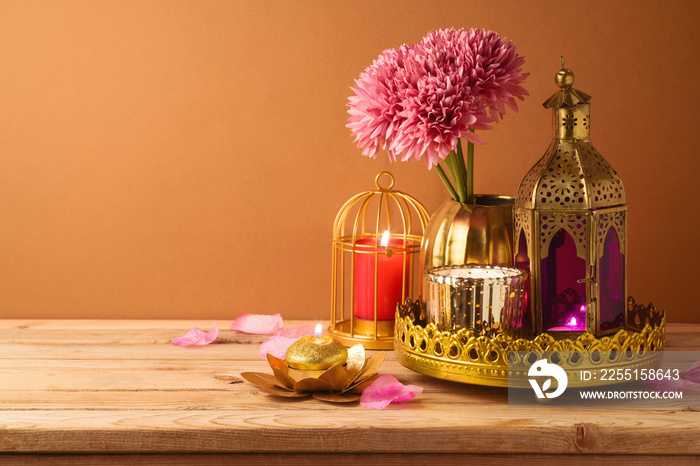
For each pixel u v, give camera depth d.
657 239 1.23
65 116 1.20
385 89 0.91
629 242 1.23
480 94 0.91
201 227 1.23
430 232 0.99
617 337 0.82
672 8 1.19
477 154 1.22
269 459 0.75
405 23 1.19
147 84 1.20
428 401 0.82
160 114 1.21
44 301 1.24
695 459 0.74
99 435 0.73
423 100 0.87
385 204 1.22
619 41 1.19
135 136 1.21
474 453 0.75
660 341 0.87
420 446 0.74
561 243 0.88
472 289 0.85
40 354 1.00
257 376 0.86
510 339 0.80
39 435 0.72
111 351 1.02
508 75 0.90
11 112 1.20
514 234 0.93
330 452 0.75
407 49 0.96
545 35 1.19
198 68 1.20
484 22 1.19
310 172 1.22
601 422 0.75
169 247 1.23
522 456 0.75
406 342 0.88
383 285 1.06
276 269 1.24
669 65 1.20
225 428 0.73
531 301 0.88
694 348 1.04
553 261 0.89
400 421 0.75
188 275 1.24
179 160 1.21
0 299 1.23
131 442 0.73
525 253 0.92
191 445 0.73
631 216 1.22
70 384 0.87
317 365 0.83
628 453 0.74
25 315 1.24
